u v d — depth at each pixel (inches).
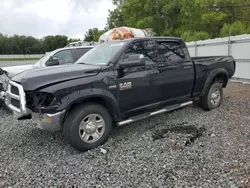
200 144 137.1
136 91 150.9
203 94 198.1
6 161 127.8
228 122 174.1
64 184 103.8
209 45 413.4
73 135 128.7
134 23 1095.6
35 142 153.1
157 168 113.1
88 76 131.6
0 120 206.7
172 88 173.0
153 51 163.6
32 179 108.8
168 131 160.6
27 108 128.3
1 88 224.4
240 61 356.5
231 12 933.2
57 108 120.3
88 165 119.6
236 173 105.3
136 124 179.0
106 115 141.3
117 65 143.5
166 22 1020.5
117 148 137.5
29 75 129.8
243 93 280.2
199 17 907.4
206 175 105.0
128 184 101.4
